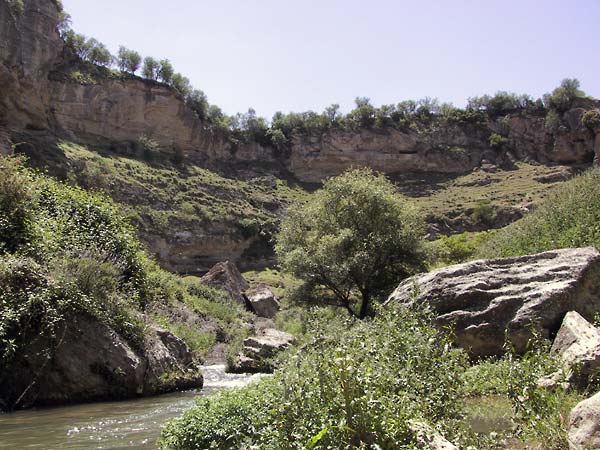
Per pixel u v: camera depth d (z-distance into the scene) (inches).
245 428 267.7
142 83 3024.1
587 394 219.1
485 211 2689.5
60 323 422.6
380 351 229.1
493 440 198.2
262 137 3752.5
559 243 566.6
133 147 2839.6
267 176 3494.1
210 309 992.2
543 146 3558.1
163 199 2508.6
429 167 3646.7
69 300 430.6
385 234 955.3
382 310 290.5
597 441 161.3
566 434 175.5
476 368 320.2
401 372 214.7
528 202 2751.0
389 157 3681.1
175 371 496.1
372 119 3836.1
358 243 928.3
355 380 185.2
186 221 2449.6
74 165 2103.8
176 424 283.9
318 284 987.3
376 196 984.9
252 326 1019.3
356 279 936.9
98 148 2645.2
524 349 360.2
